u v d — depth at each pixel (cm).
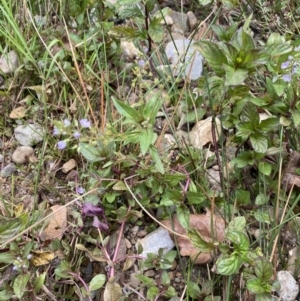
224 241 52
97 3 69
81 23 67
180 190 55
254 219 56
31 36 68
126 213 53
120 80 67
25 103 64
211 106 52
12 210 56
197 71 67
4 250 48
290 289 51
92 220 54
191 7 77
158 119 63
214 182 58
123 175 53
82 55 67
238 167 56
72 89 65
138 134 50
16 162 61
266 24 73
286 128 56
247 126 53
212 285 50
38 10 72
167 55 69
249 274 47
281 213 55
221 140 55
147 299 50
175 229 54
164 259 51
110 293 48
